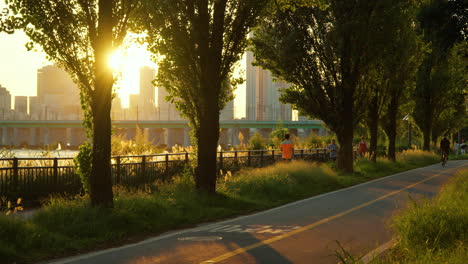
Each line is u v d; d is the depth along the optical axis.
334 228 10.73
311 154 34.31
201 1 14.79
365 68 26.88
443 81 47.81
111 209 10.88
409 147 52.66
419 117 50.50
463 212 9.09
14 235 8.59
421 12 16.27
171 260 7.77
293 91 27.75
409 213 9.23
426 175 27.45
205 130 15.16
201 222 11.98
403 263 6.93
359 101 29.14
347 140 27.44
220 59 15.27
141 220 10.87
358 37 25.72
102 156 11.34
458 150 66.56
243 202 14.84
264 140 35.31
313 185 20.45
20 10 11.16
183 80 15.52
